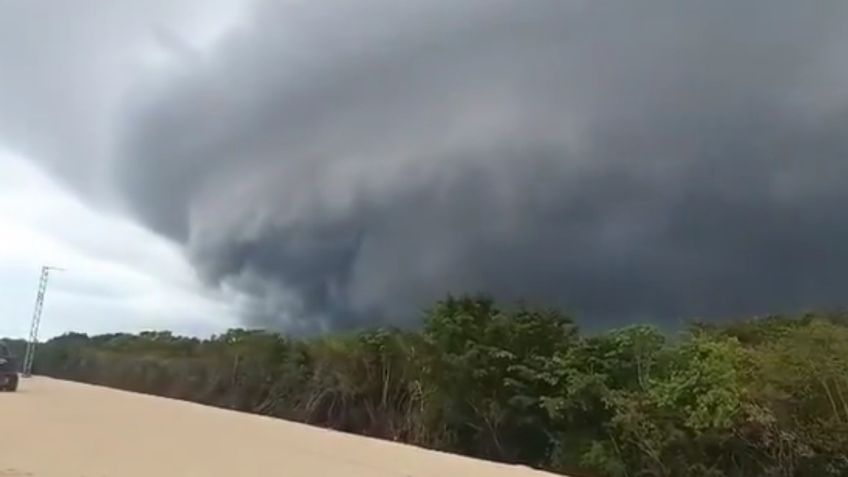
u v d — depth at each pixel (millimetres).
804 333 34562
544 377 45312
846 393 31297
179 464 19406
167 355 108438
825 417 31734
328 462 23938
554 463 42406
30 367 116250
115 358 115812
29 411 34375
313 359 70688
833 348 32562
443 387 50125
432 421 50781
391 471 22938
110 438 24688
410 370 55188
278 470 20328
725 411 33875
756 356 35344
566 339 48406
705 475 34594
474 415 48156
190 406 64500
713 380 35156
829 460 31344
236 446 26797
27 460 17062
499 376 47406
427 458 30594
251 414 68250
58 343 145250
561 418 42781
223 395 84125
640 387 40219
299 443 31672
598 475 39406
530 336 48469
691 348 38281
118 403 52500
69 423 29391
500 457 46031
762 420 32906
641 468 37750
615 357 42094
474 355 48281
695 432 35312
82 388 80625
